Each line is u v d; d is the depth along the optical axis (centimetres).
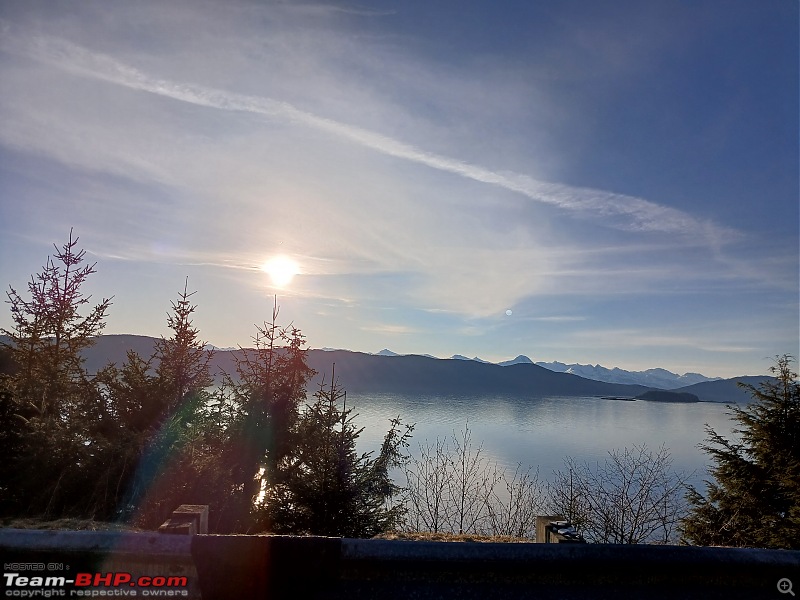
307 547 365
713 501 1520
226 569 356
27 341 1241
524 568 373
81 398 1014
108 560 363
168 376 1104
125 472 833
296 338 1285
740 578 382
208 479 879
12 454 845
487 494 1373
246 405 1137
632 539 1188
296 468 1054
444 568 370
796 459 1444
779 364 1627
